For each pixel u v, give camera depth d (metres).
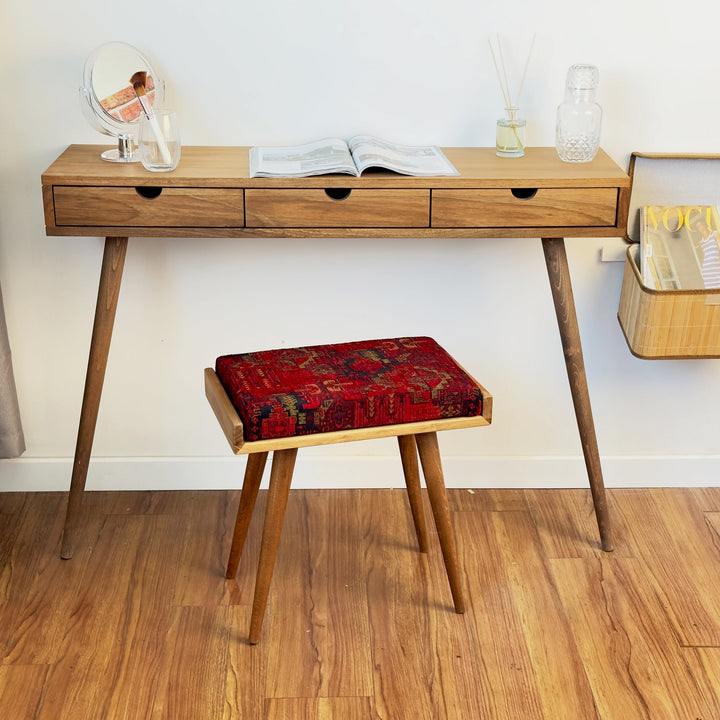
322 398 1.84
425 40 2.20
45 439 2.50
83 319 2.39
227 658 1.96
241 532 2.13
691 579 2.21
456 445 2.55
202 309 2.40
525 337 2.46
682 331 2.22
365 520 2.42
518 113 2.27
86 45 2.16
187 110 2.23
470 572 2.22
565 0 2.18
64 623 2.04
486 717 1.82
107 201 1.98
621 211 2.06
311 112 2.25
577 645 2.00
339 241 2.35
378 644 2.00
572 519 2.44
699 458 2.55
